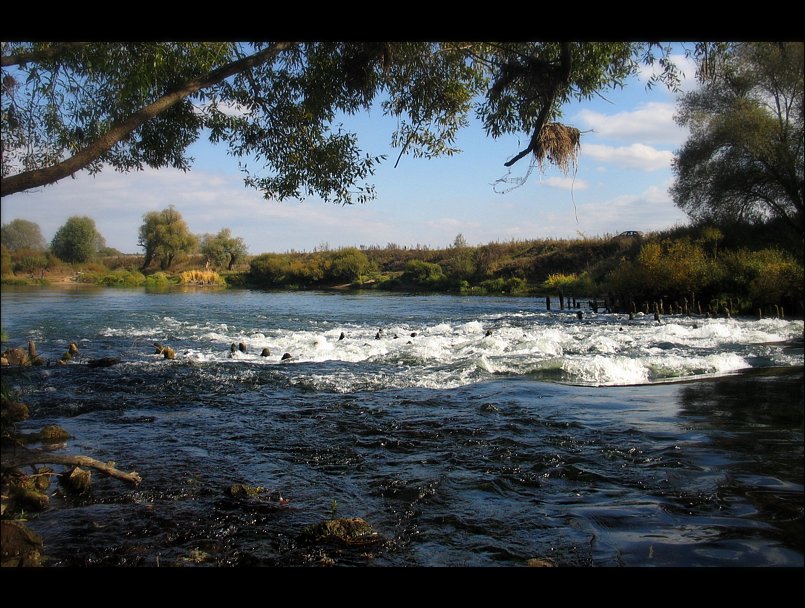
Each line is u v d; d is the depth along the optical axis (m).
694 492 4.97
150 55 5.57
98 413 8.46
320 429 7.47
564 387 10.14
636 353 14.08
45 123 5.37
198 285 61.22
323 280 66.75
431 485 5.36
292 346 16.83
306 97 6.63
